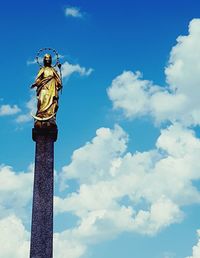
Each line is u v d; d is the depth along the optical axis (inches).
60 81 2053.4
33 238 1750.7
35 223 1771.7
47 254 1727.4
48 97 1984.5
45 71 2047.2
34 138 1924.2
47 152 1889.8
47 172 1855.3
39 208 1793.8
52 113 1958.7
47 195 1817.2
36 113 1959.9
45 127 1923.0
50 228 1768.0
